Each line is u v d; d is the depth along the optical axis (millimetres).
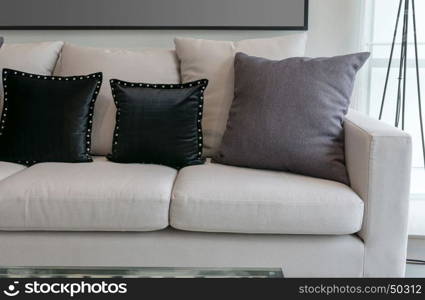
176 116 1873
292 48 2080
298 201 1536
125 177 1638
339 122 1782
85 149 1912
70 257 1606
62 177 1630
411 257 2014
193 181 1625
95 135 2027
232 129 1850
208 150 2023
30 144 1875
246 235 1614
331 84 1793
